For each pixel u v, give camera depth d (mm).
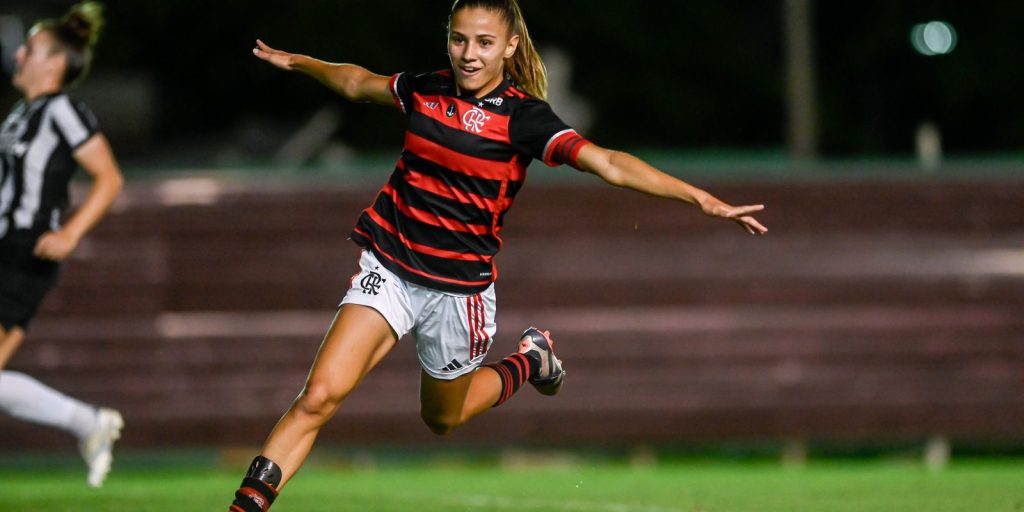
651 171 14719
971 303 41719
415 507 24250
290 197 42375
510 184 15812
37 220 22297
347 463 42094
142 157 73125
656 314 41719
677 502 25031
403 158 16016
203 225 41969
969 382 41156
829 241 42469
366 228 16188
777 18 94438
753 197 42750
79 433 24453
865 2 97000
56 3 80000
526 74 16234
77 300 40844
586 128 76562
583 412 40594
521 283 41969
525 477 33688
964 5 96125
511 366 18531
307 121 86562
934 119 97688
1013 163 43812
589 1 89000
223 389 40469
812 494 26625
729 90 91812
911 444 43750
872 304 41844
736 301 41875
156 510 23484
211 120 87125
